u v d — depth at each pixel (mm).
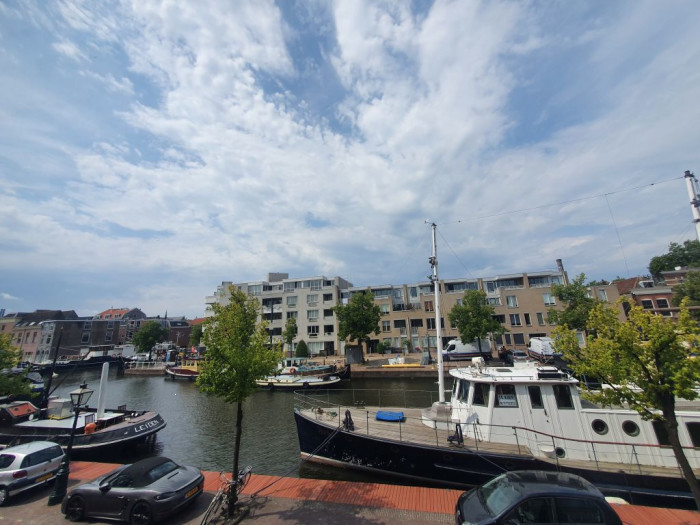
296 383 34250
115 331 90875
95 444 16719
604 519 6133
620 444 10195
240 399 9414
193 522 8648
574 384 11727
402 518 8539
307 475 14312
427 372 38781
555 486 6652
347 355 47125
